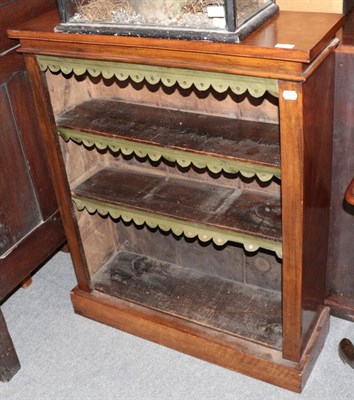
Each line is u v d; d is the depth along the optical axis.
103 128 1.93
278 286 2.21
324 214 1.92
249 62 1.48
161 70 1.65
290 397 1.98
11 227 2.08
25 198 2.11
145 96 2.05
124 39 1.60
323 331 2.11
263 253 2.16
